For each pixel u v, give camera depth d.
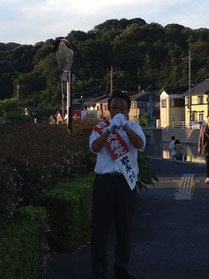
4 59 94.06
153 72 90.06
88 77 91.88
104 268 4.75
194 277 4.93
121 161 4.59
